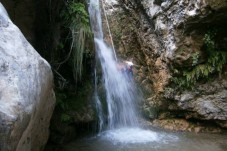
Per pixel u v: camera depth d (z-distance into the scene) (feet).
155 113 23.03
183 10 19.81
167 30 21.43
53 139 17.60
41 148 11.64
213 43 20.08
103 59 22.75
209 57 20.58
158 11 21.97
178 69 21.42
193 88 21.29
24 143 8.30
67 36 18.22
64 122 18.16
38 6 15.03
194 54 20.49
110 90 22.21
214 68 20.63
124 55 24.73
